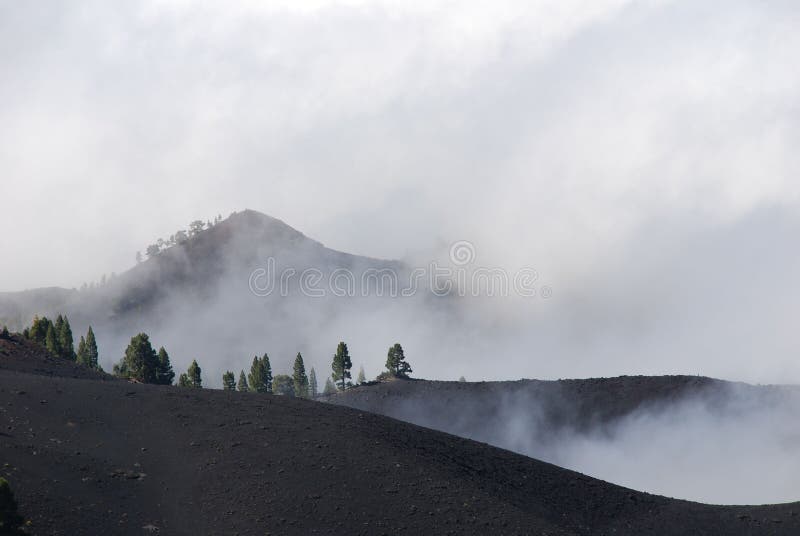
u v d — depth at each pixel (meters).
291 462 63.69
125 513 52.69
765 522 69.19
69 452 58.94
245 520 54.38
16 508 46.78
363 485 61.84
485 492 65.88
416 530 56.81
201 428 68.25
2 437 57.91
